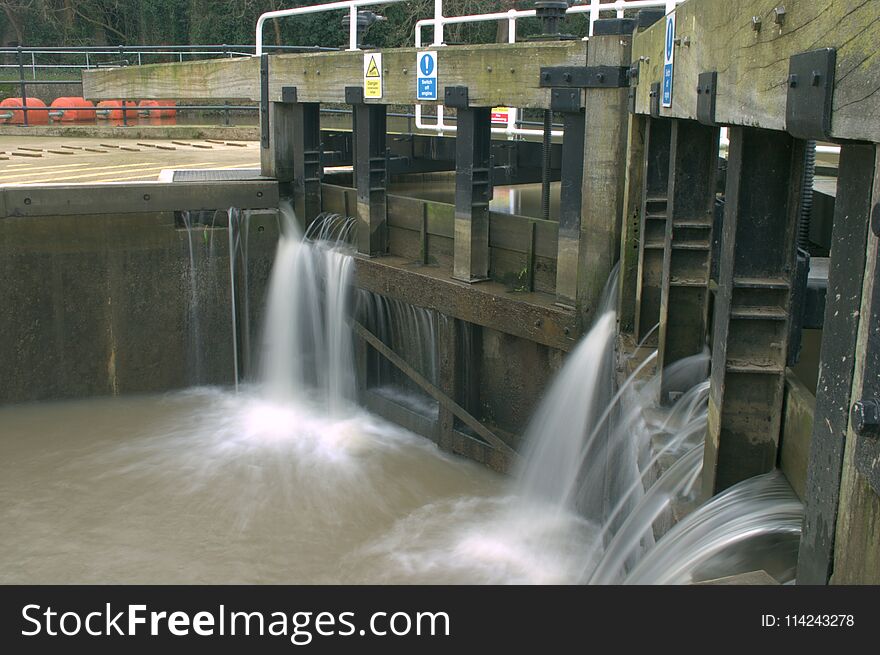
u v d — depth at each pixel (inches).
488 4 1130.0
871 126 78.8
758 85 111.8
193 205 431.5
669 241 222.2
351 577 278.4
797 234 154.4
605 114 285.4
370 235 402.3
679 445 199.3
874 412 84.4
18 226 405.1
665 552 164.4
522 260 339.3
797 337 160.1
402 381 406.3
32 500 327.6
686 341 226.4
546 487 323.0
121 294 427.2
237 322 451.2
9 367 414.6
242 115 1023.0
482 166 343.9
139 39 1593.3
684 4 165.5
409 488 339.9
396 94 367.2
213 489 337.4
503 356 344.2
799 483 149.9
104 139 729.0
